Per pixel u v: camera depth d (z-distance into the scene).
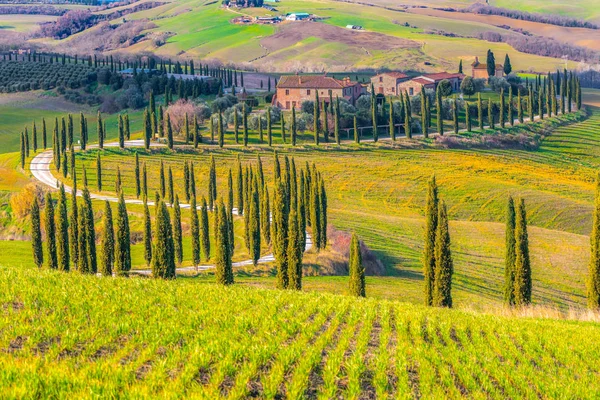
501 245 133.25
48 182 182.25
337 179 191.25
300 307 45.38
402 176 193.38
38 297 41.72
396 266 121.44
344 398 31.03
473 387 33.78
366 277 109.31
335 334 40.28
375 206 174.50
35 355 32.00
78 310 39.47
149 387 28.30
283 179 140.75
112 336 35.09
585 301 102.44
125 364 31.56
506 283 74.31
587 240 134.38
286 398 30.34
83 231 98.06
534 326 47.97
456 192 180.00
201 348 33.88
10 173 191.38
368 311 45.47
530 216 162.50
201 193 179.75
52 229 101.19
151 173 192.50
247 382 30.75
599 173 67.50
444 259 70.44
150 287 47.25
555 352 41.66
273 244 117.62
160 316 39.44
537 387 34.94
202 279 104.06
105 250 96.31
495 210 169.62
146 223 111.56
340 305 46.62
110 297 43.09
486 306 83.69
